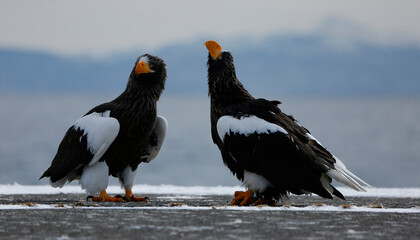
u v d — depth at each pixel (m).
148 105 12.43
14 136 90.38
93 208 9.85
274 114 11.80
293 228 7.73
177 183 47.78
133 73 12.48
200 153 72.88
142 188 16.44
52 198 12.91
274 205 11.48
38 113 176.50
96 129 12.09
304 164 11.12
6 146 74.50
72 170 12.43
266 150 11.22
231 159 11.77
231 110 11.96
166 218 8.52
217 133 12.38
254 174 11.36
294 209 9.80
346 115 192.25
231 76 12.35
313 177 11.04
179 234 7.25
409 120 165.75
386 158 68.94
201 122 143.88
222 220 8.35
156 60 12.59
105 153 12.38
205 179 50.19
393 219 8.66
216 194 14.62
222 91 12.30
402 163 63.69
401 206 10.85
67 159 12.47
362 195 14.40
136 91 12.38
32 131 101.19
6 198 12.79
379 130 120.25
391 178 52.75
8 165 55.03
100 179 12.28
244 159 11.34
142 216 8.73
